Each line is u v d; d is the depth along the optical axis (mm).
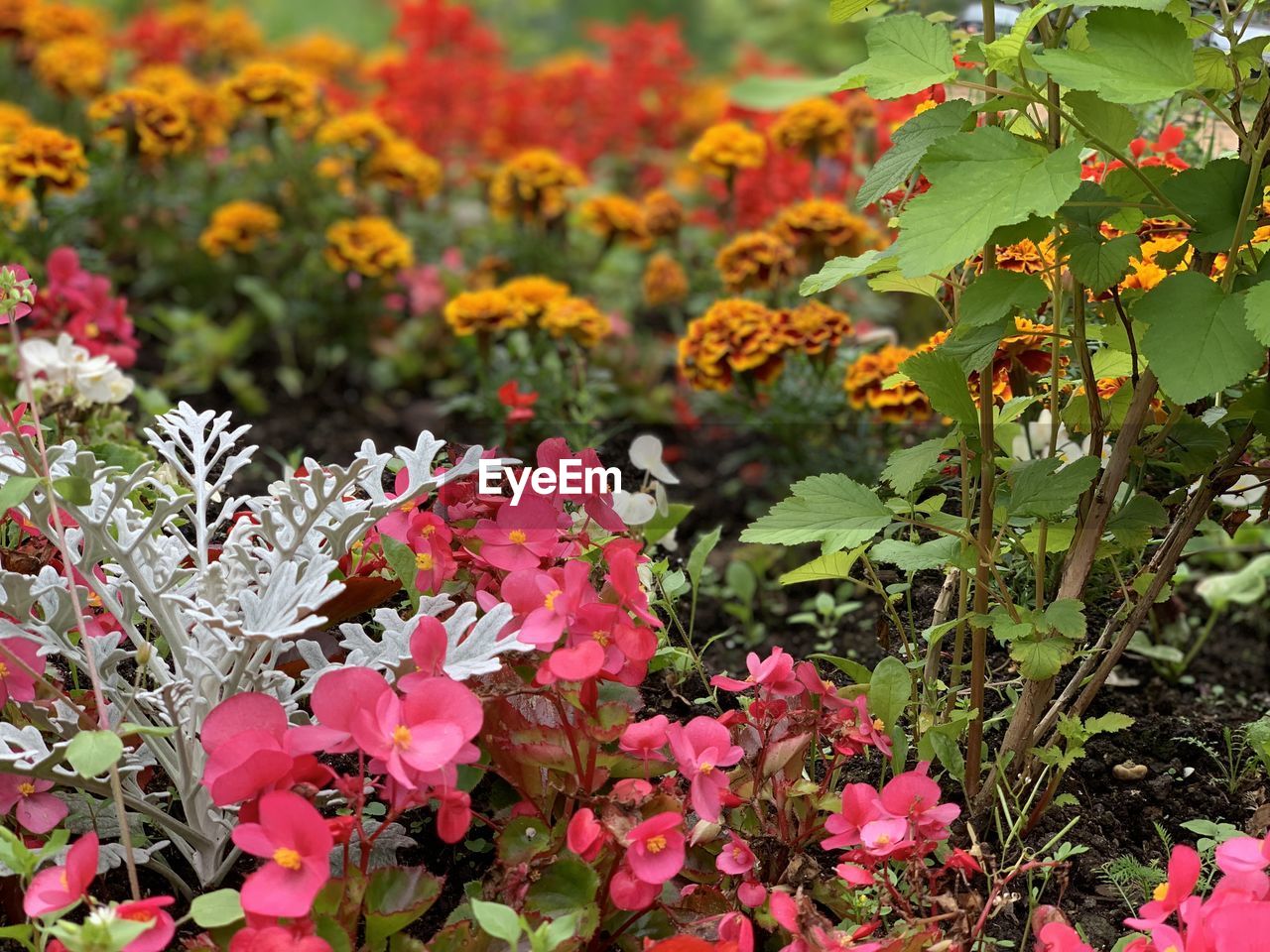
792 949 1409
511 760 1588
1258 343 1400
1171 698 2504
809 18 8695
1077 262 1510
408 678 1497
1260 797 2061
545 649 1571
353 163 4516
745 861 1520
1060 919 1485
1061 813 1936
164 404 3104
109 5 7758
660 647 2037
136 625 2002
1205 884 1768
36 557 1914
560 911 1451
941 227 1325
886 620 1950
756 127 4449
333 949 1341
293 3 9453
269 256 4598
